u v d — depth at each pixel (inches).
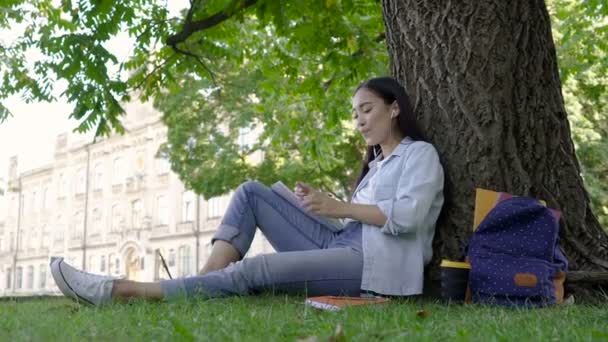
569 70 401.7
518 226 128.0
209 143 663.1
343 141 605.3
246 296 129.7
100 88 272.5
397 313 95.9
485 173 148.8
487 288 125.5
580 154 587.2
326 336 71.4
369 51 276.2
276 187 149.6
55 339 71.3
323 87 327.6
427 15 159.8
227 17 257.9
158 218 1619.1
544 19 162.2
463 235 146.9
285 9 224.4
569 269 149.6
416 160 139.5
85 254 1851.6
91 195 1863.9
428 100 157.6
